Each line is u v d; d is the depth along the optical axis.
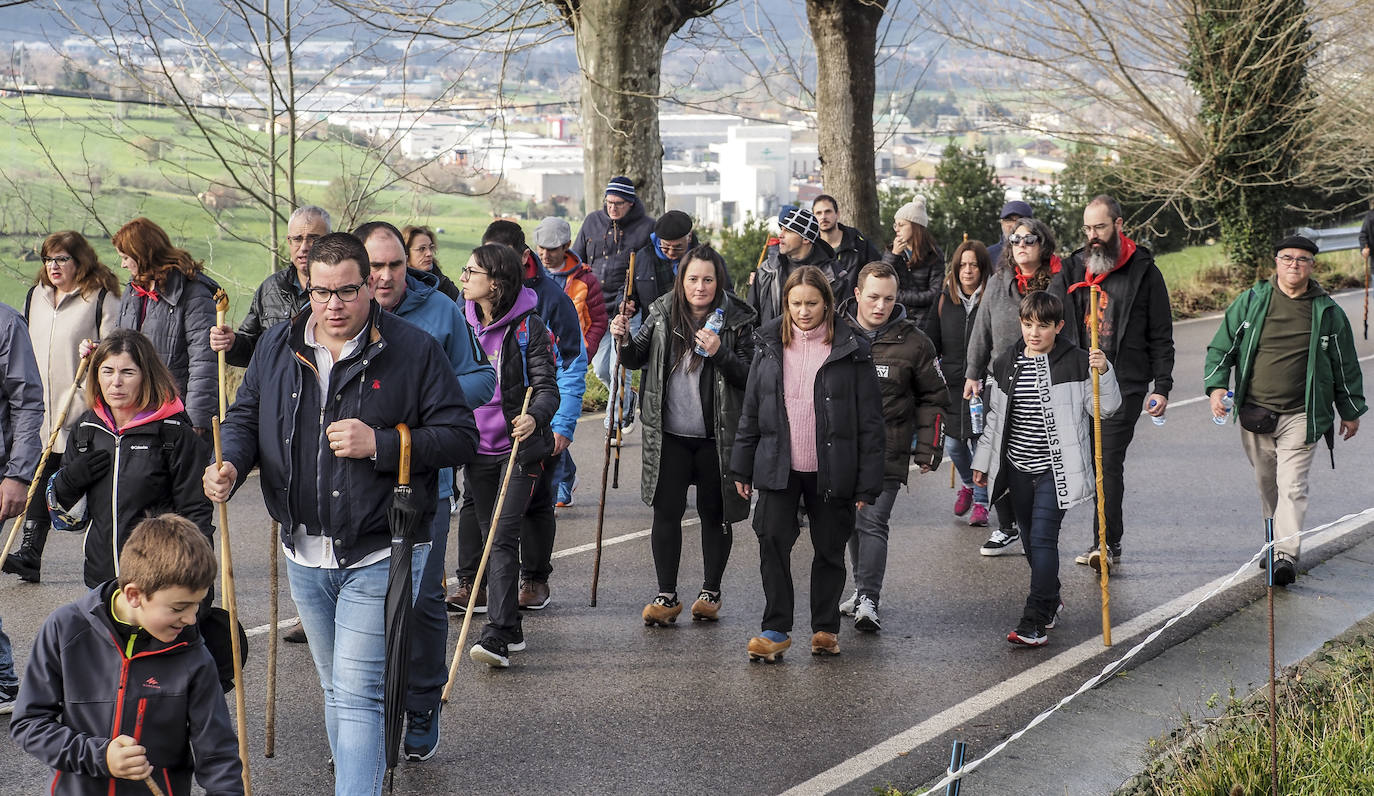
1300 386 7.48
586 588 7.40
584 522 8.73
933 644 6.57
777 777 5.05
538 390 6.12
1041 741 5.35
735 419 6.53
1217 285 20.36
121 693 3.41
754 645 6.23
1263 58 19.58
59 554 7.73
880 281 6.71
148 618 3.36
